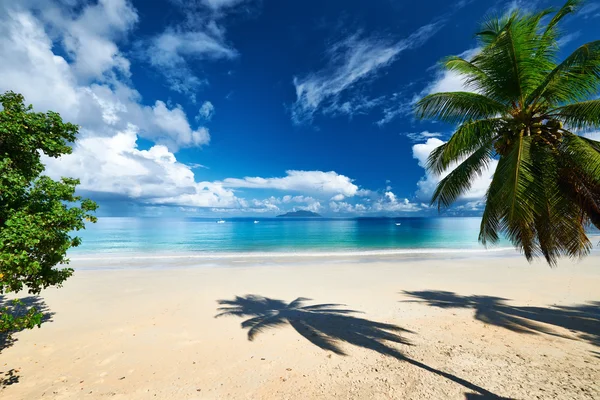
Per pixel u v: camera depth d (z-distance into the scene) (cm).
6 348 766
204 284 1542
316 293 1361
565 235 703
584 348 755
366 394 569
